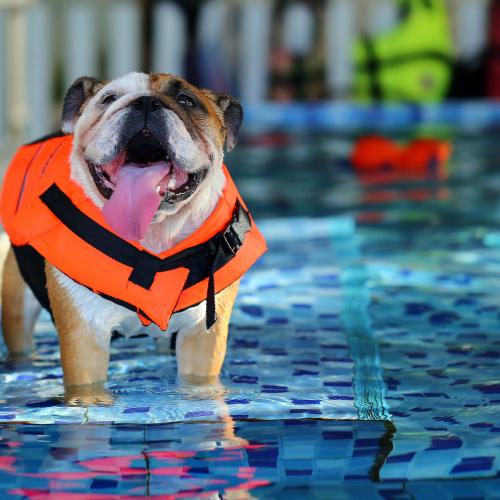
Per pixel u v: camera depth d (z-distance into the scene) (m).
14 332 7.54
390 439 5.48
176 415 6.00
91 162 6.15
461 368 7.05
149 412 6.07
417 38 24.06
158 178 6.00
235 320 8.41
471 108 24.00
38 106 16.66
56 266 6.36
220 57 24.41
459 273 10.00
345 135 21.80
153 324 6.66
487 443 5.39
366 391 6.52
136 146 6.11
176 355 6.97
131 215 5.90
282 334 8.00
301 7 25.30
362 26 26.09
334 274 10.00
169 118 5.96
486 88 24.64
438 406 6.16
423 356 7.38
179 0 24.28
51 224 6.48
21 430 5.71
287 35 25.34
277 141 20.95
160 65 24.12
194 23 24.33
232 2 24.94
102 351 6.62
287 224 12.52
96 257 6.32
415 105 24.09
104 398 6.38
